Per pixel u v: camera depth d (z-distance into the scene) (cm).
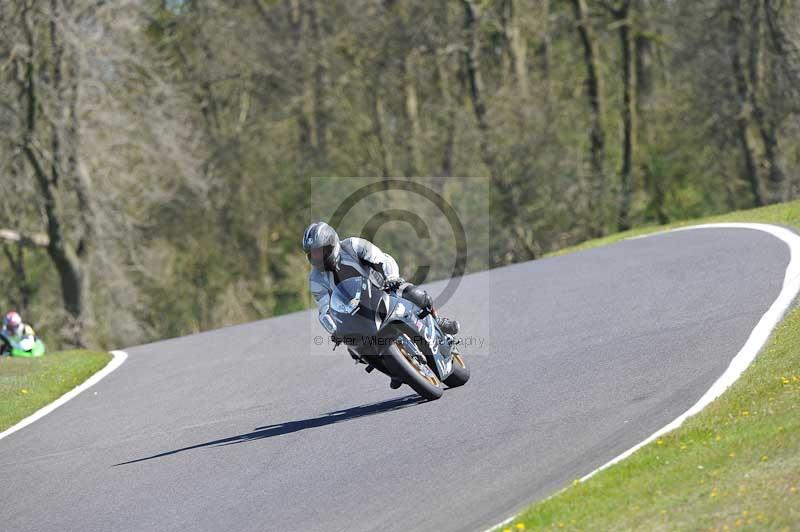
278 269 15388
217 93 15575
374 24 14100
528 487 2161
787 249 4341
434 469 2391
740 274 4031
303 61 14625
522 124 12675
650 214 13812
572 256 5956
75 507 2544
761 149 13625
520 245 12694
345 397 3359
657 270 4622
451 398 3052
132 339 12762
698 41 12656
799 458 1889
